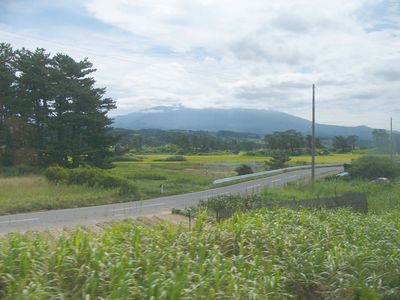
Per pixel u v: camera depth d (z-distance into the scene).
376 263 6.90
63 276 5.12
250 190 31.11
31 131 46.09
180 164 62.19
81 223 15.53
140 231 6.92
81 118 45.34
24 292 4.31
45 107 47.19
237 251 7.03
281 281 5.99
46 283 4.86
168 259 5.83
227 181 38.03
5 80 46.19
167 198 26.88
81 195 24.34
